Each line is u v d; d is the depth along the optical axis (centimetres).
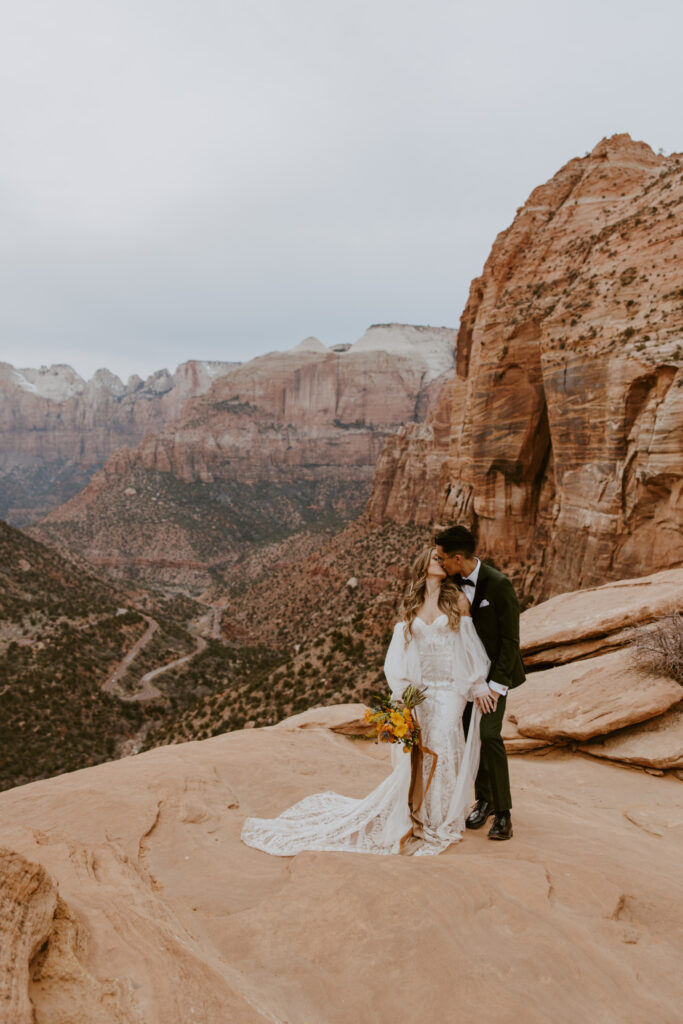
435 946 320
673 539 2658
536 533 3866
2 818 534
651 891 396
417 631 489
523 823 529
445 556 503
